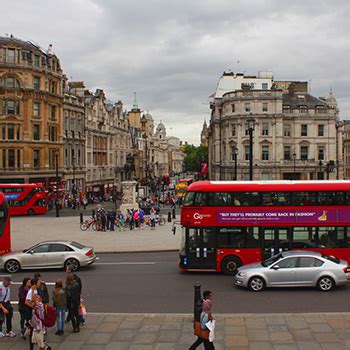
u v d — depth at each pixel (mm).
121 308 17625
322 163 79688
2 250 26578
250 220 23203
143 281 22234
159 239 36031
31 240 36156
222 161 86250
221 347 13156
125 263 27125
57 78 73438
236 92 79750
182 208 23656
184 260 23469
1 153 65312
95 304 18219
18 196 56719
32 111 67875
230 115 80062
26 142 66875
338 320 15250
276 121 78250
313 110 80562
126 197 49656
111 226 41500
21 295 13852
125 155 113625
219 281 22078
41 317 12414
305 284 19688
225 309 17234
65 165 76062
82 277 23203
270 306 17547
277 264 19891
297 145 80500
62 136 74500
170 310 17281
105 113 96125
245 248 23203
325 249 22875
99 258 29062
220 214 23344
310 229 23000
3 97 65562
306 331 14289
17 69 66250
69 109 77500
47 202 66938
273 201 23156
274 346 13156
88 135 85875
